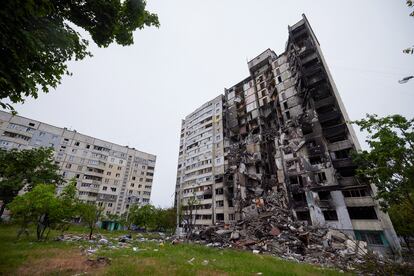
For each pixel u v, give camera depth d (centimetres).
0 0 404
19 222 2603
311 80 3306
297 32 3853
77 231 3100
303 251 1961
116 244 1895
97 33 746
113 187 6088
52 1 607
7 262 955
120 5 742
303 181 2895
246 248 2119
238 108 4966
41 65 559
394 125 1348
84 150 5784
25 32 459
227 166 4606
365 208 2419
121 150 6644
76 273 854
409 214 1502
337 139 2925
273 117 4144
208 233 2845
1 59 451
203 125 5772
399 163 1255
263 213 2991
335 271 1241
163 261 1173
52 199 1834
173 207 5328
